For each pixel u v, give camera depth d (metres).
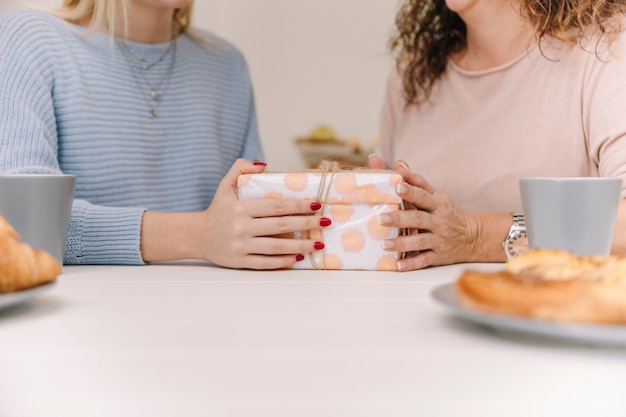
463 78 1.55
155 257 1.02
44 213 0.82
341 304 0.63
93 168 1.38
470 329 0.52
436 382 0.40
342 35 3.07
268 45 3.07
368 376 0.40
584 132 1.37
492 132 1.49
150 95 1.48
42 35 1.31
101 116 1.39
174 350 0.45
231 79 1.67
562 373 0.41
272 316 0.57
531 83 1.43
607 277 0.45
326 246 0.93
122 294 0.69
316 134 3.10
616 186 0.73
